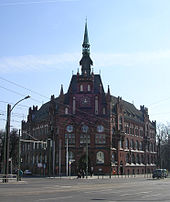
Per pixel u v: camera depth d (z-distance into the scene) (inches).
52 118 3548.2
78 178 2632.9
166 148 4576.8
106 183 1774.1
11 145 4458.7
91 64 3560.5
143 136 4360.2
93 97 3400.6
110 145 3314.5
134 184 1712.6
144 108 4579.2
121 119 3656.5
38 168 3833.7
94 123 3351.4
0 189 1192.8
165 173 2923.2
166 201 870.4
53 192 1104.2
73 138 3326.8
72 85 3535.9
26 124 4571.9
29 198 887.1
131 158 3855.8
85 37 3582.7
